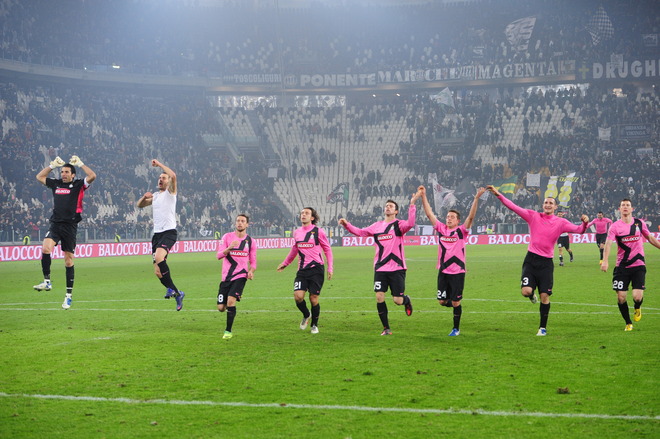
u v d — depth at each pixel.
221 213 52.09
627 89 59.62
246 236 11.09
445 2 67.69
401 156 59.66
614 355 9.24
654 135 56.00
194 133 59.03
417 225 54.47
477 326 12.20
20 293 18.83
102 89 58.38
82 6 57.62
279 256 39.34
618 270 11.70
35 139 48.50
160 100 62.19
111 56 58.69
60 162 12.80
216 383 7.81
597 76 59.41
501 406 6.79
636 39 59.44
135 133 56.41
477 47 62.84
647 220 49.66
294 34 66.12
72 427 6.22
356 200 57.06
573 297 16.50
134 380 7.97
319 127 61.94
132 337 11.09
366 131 62.69
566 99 60.59
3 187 43.22
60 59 53.50
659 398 7.00
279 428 6.16
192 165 56.72
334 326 12.35
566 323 12.41
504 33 64.06
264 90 63.59
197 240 48.16
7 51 49.81
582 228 10.85
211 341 10.67
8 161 44.16
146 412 6.68
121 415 6.58
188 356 9.41
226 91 63.06
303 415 6.55
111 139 53.66
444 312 14.22
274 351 9.78
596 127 56.81
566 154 55.56
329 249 11.61
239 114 62.78
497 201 53.97
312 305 11.55
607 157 54.62
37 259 38.56
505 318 13.17
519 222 52.22
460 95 65.50
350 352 9.67
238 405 6.90
